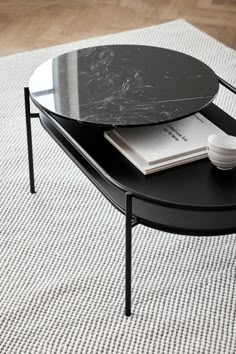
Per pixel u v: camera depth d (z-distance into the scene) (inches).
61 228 95.3
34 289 84.4
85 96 87.5
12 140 116.2
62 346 76.2
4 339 77.1
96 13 169.0
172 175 79.0
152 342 76.7
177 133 85.4
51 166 109.1
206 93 88.9
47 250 91.2
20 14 166.9
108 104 85.5
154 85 90.6
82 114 83.1
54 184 104.7
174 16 168.1
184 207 73.0
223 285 85.0
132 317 80.2
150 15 168.4
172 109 84.5
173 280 85.7
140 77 92.8
